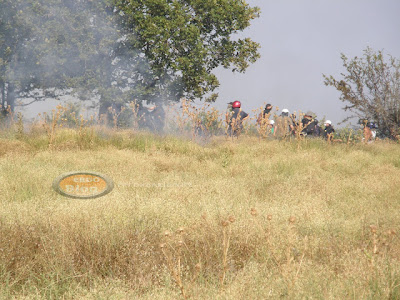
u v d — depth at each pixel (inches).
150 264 533.6
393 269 507.2
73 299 475.2
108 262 550.6
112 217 646.5
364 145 1865.2
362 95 2807.6
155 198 778.8
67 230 589.3
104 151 1390.3
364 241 635.5
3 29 3132.4
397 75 2760.8
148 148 1519.4
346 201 907.4
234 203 823.1
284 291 464.4
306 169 1237.1
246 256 581.3
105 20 3270.2
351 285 473.7
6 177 932.0
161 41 3203.7
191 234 612.7
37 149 1413.6
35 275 513.3
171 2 3358.8
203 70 3344.0
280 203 845.2
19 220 610.2
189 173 1133.7
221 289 459.8
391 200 903.1
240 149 1551.4
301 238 617.6
